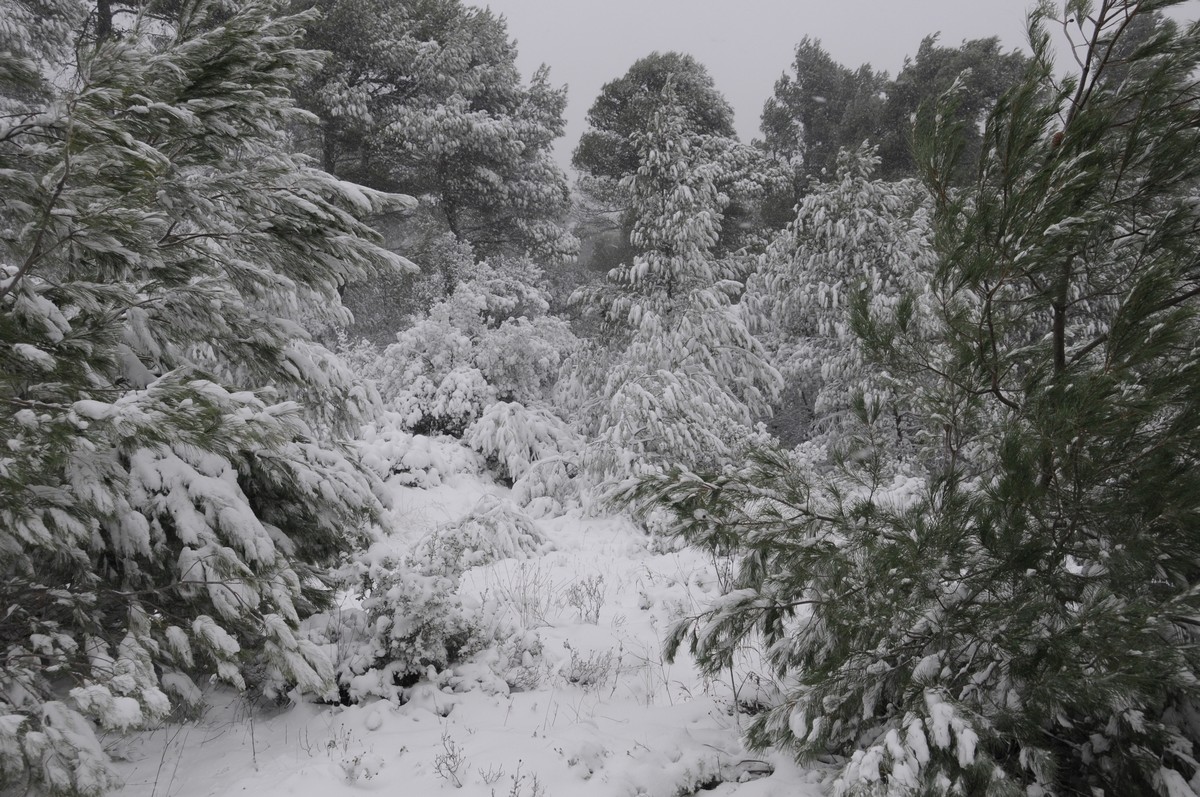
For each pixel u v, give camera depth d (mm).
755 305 14805
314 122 4445
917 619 3102
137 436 3068
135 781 3609
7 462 2881
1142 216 3002
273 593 3779
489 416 13133
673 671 5086
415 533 9695
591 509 10570
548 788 3506
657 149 12508
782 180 23859
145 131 3646
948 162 3107
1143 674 2346
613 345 13023
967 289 3104
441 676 4688
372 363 15211
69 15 11961
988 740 2670
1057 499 2867
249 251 4480
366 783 3551
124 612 3900
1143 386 2732
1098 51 3027
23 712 3000
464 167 21203
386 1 20500
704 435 10672
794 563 3396
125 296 3648
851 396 3639
